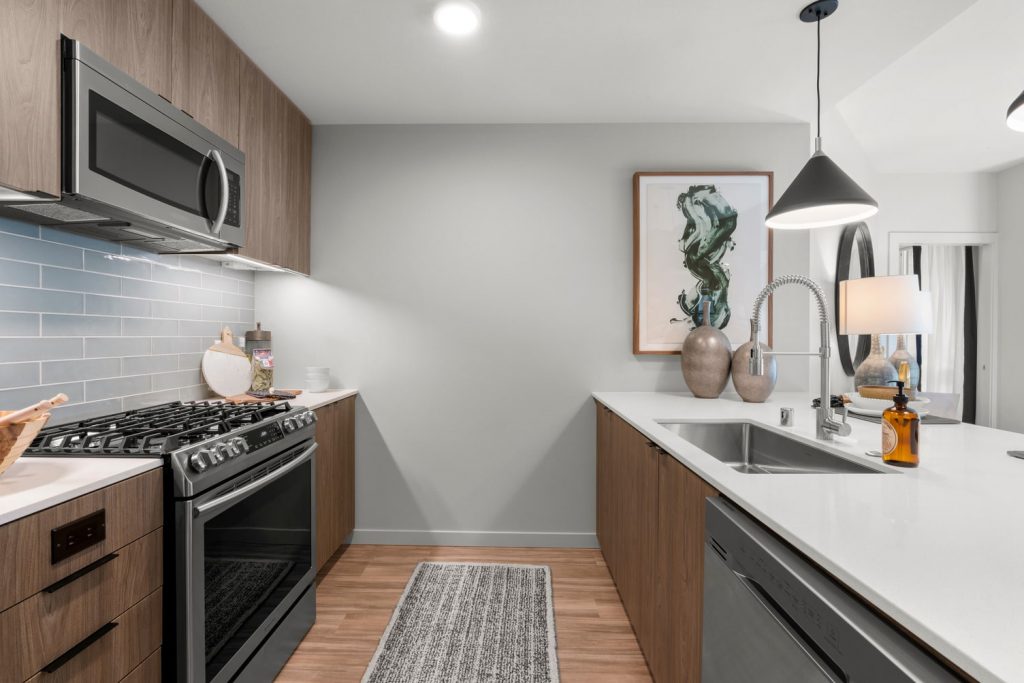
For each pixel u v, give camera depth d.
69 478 1.09
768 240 2.84
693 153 2.89
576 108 2.71
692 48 2.14
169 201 1.57
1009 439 1.62
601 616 2.16
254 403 2.20
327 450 2.48
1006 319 3.96
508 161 2.90
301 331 2.92
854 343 3.49
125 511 1.15
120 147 1.37
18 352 1.50
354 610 2.21
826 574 0.80
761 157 2.88
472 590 2.38
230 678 1.47
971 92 2.91
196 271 2.37
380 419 2.93
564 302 2.90
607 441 2.54
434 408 2.93
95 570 1.07
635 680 1.77
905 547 0.77
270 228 2.37
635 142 2.89
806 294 2.85
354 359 2.92
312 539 2.06
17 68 1.11
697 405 2.36
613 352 2.90
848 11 1.88
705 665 1.19
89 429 1.50
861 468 1.35
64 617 0.99
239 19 1.92
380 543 2.93
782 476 1.17
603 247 2.90
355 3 1.84
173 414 1.80
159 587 1.26
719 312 2.86
